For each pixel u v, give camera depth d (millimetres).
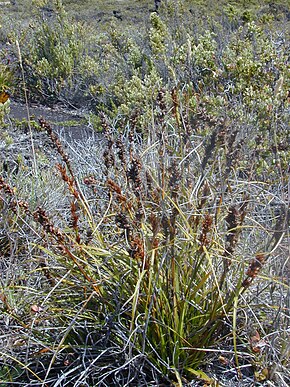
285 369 2426
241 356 2662
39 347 2715
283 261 2596
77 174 3912
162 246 2527
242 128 3578
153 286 2521
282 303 2574
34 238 3406
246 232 3059
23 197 3775
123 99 6949
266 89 4711
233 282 2770
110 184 2738
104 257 2816
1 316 2852
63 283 2855
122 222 2574
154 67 6660
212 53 6004
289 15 12969
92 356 2629
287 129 3949
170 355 2645
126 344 2480
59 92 8133
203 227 2527
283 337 2557
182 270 2697
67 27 9734
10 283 2992
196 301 2660
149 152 3258
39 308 2641
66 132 6387
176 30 8656
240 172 3768
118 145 3178
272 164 3570
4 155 4750
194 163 3219
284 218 2527
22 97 8336
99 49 9547
